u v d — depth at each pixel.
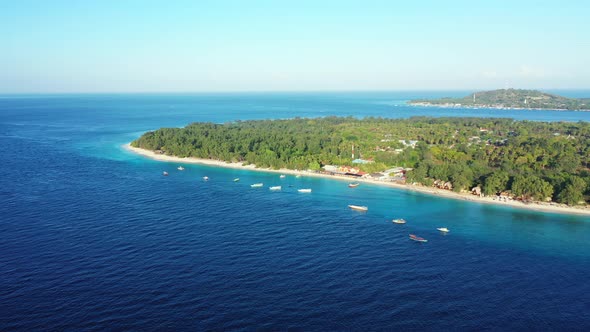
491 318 93.12
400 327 88.69
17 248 123.31
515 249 132.62
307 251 126.38
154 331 85.38
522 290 105.94
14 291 99.25
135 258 118.06
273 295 99.88
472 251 130.25
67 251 121.94
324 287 104.38
